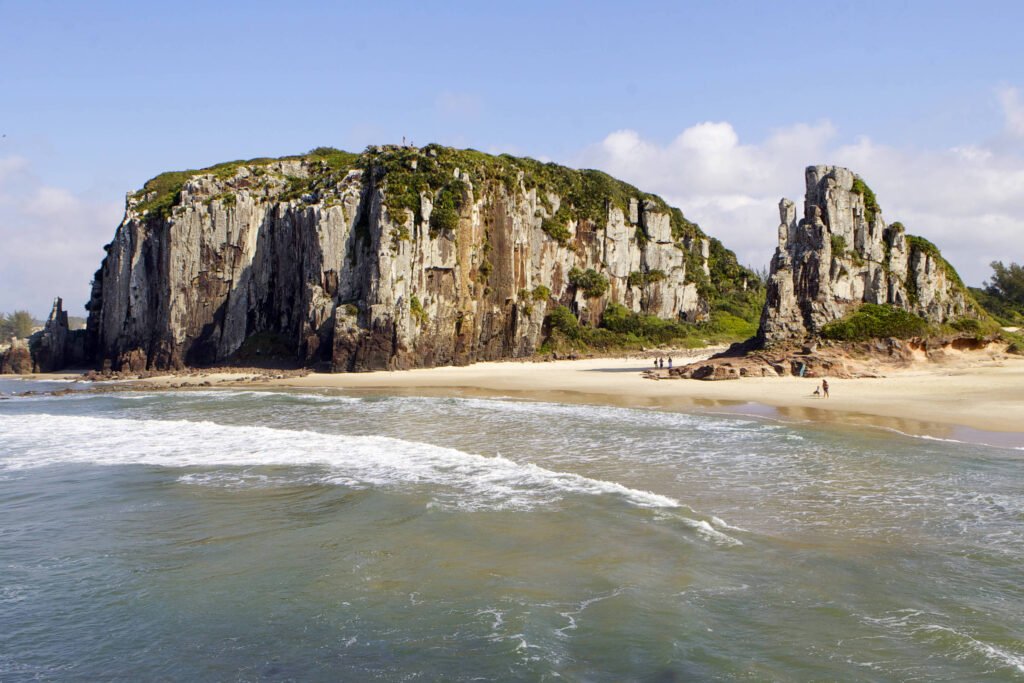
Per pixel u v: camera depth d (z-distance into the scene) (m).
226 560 17.70
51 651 13.50
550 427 35.75
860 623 13.24
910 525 18.28
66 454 31.41
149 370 86.25
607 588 15.18
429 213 83.31
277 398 54.56
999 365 57.66
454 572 16.41
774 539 17.58
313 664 12.77
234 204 89.62
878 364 54.78
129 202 103.19
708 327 116.75
